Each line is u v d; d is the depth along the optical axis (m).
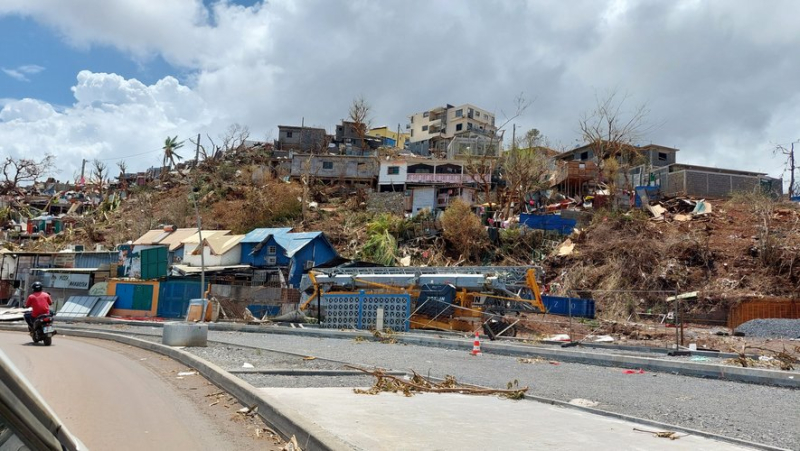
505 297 27.02
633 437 7.75
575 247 45.00
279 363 14.66
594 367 16.45
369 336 24.30
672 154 73.06
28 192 108.38
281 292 34.31
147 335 23.28
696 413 9.95
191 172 85.44
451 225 48.81
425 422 7.87
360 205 63.22
